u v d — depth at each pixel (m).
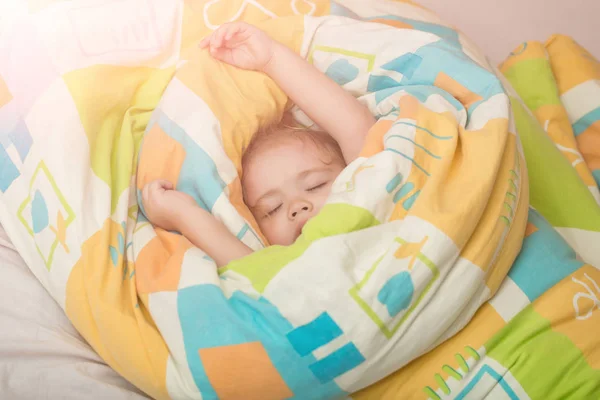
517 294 0.88
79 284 0.88
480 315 0.87
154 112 1.09
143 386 0.83
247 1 1.24
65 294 0.88
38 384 0.86
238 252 0.97
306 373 0.77
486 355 0.84
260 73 1.16
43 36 1.05
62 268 0.89
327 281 0.78
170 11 1.16
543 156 1.12
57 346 0.89
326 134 1.23
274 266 0.83
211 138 1.07
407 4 1.37
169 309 0.83
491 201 0.89
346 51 1.19
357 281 0.79
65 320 0.94
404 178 0.89
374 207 0.85
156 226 1.03
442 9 1.73
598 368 0.82
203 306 0.81
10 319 0.91
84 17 1.08
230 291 0.83
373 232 0.83
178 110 1.09
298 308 0.77
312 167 1.15
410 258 0.80
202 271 0.86
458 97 1.09
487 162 0.89
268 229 1.15
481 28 1.75
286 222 1.13
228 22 1.16
